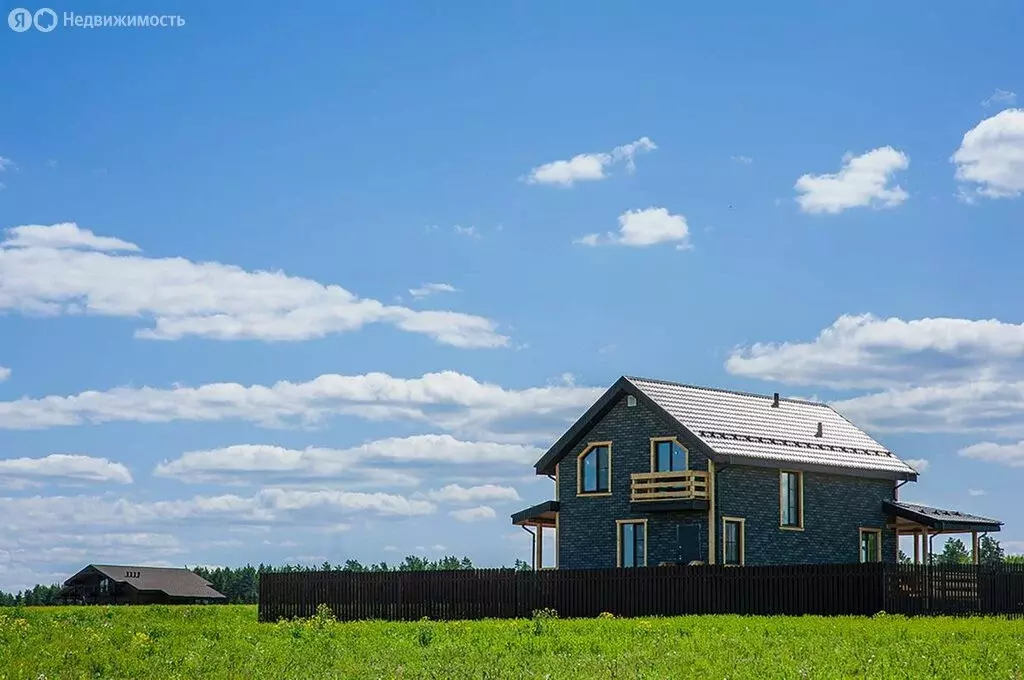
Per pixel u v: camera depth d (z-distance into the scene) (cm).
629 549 4738
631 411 4797
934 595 3644
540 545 5069
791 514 4778
